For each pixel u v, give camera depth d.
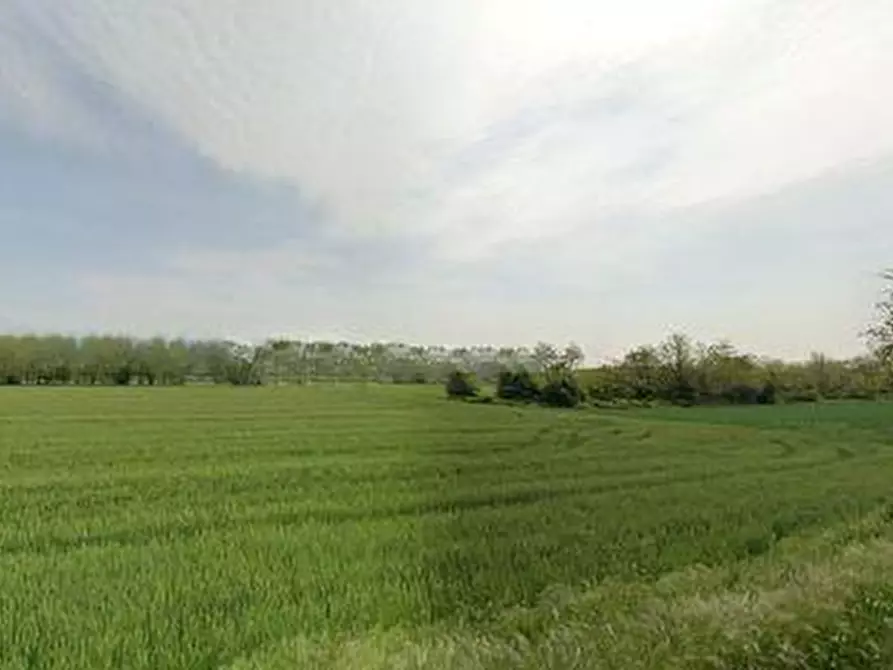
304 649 6.40
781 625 5.95
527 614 7.44
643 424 30.53
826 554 9.52
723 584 8.30
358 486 15.41
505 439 24.48
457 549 10.39
